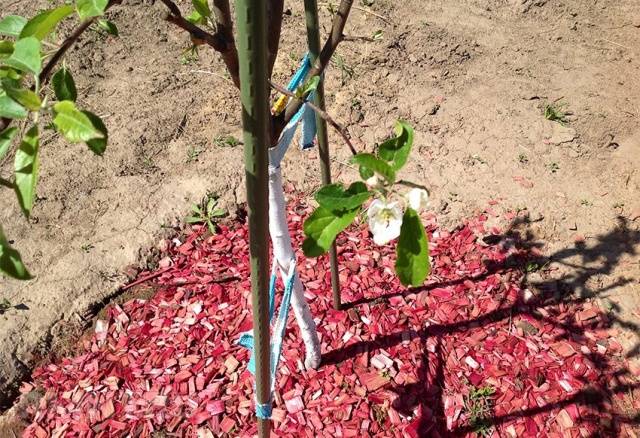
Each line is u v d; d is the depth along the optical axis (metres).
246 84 1.24
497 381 2.56
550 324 2.78
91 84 3.79
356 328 2.72
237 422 2.41
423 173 3.42
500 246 3.08
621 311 2.84
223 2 1.39
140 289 2.89
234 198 3.27
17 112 0.96
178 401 2.47
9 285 2.85
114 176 3.32
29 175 0.95
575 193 3.36
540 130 3.68
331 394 2.50
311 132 2.16
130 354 2.63
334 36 1.65
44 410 2.46
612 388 2.57
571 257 3.06
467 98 3.86
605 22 4.52
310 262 2.98
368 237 3.09
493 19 4.46
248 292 2.85
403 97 3.83
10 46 1.12
